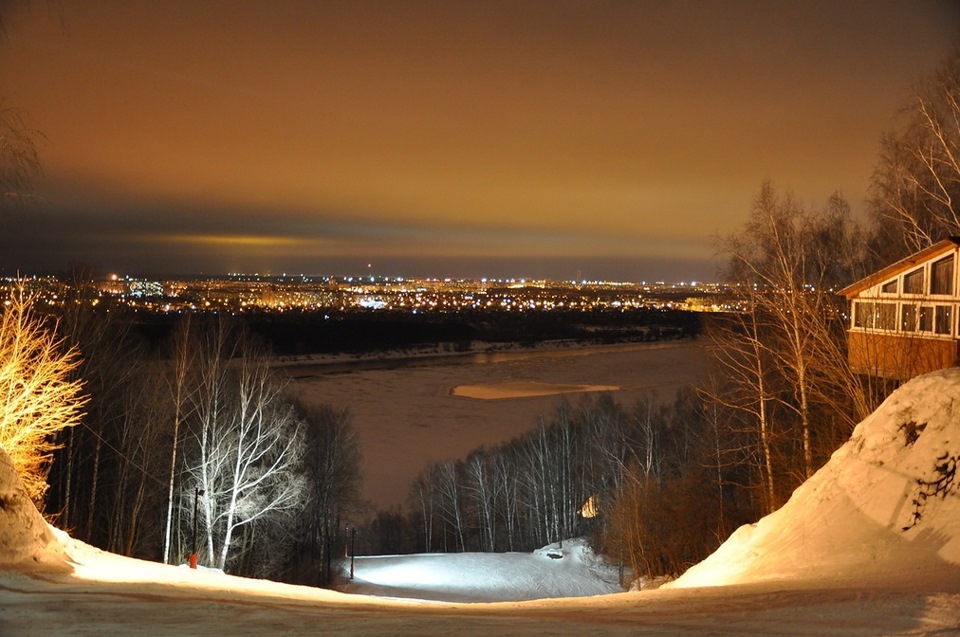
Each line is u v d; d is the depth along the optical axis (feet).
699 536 115.85
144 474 106.11
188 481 115.65
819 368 86.89
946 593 26.89
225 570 111.86
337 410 248.52
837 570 39.47
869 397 81.82
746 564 50.60
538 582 148.87
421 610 35.50
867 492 47.09
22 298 65.77
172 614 29.53
